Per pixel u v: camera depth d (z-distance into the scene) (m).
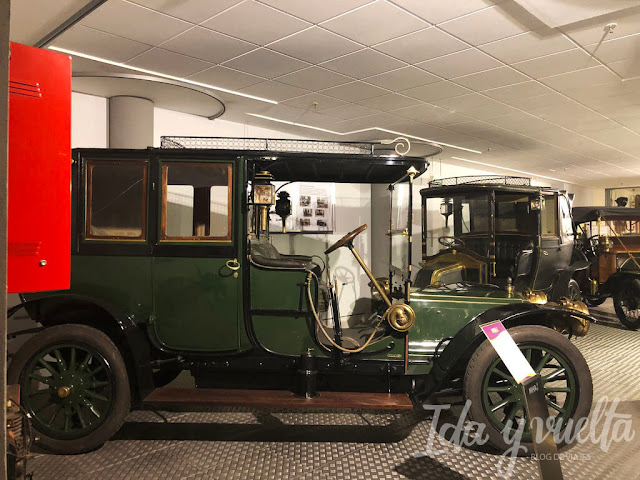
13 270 1.48
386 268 5.69
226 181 2.44
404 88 4.55
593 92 4.72
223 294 2.43
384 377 2.53
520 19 3.16
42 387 3.07
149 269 2.43
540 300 2.58
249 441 2.50
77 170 2.43
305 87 4.50
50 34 3.30
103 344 2.28
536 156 8.42
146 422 2.75
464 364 2.64
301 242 5.91
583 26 3.26
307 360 2.41
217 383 2.55
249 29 3.28
